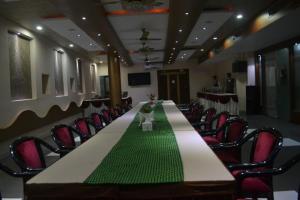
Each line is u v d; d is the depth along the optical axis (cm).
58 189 194
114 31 920
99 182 194
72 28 860
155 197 189
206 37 1112
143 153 275
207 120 547
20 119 753
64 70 1212
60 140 365
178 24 812
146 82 2058
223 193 188
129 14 734
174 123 475
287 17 641
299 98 952
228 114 458
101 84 1944
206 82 2042
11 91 770
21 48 838
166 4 684
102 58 1695
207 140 430
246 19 839
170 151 278
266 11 729
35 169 268
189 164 230
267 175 250
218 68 1953
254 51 1282
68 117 1225
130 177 202
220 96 1195
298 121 944
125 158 258
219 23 873
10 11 667
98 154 277
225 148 342
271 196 255
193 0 598
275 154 261
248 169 265
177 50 1377
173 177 198
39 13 695
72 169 228
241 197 253
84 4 589
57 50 1123
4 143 676
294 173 445
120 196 191
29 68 891
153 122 457
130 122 506
